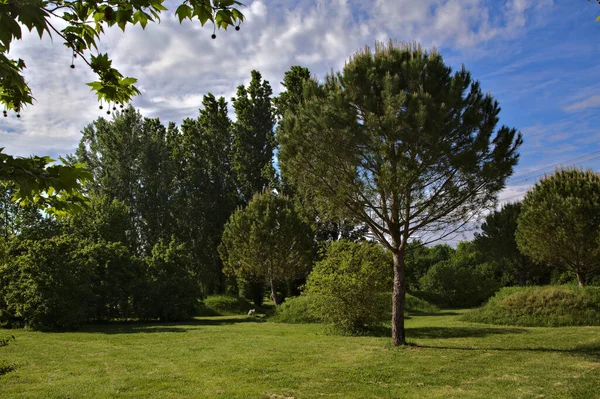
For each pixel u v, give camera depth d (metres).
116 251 19.39
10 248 15.47
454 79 9.47
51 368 7.93
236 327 16.33
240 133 35.19
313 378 7.13
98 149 33.25
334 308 13.88
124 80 2.86
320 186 10.38
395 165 9.43
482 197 9.92
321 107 10.09
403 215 10.40
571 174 21.44
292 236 25.58
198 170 36.50
